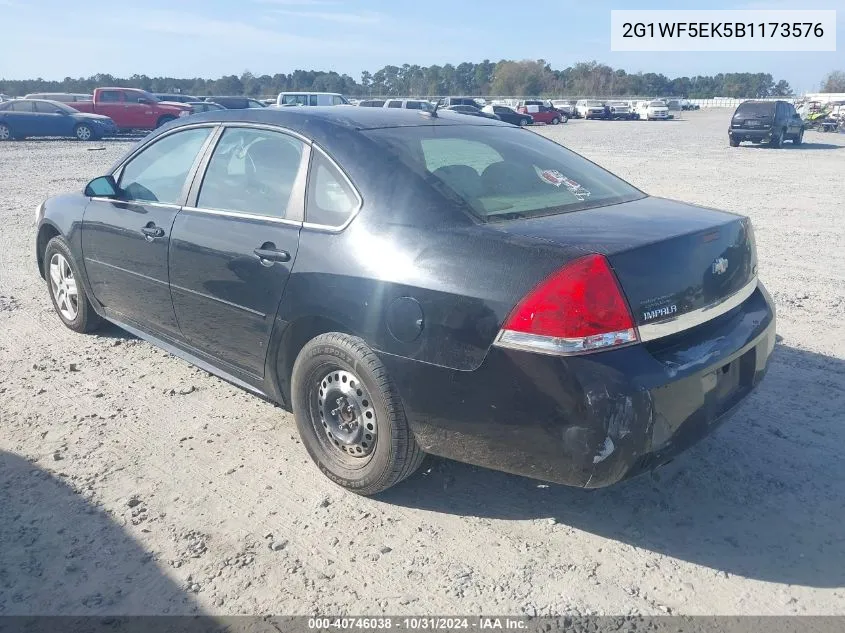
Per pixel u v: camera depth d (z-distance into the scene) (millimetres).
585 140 31312
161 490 3500
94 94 31234
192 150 4328
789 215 11086
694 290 2986
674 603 2738
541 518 3275
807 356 5059
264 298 3617
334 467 3500
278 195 3695
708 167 19000
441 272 2951
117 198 4734
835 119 39406
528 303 2730
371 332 3139
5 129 27266
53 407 4379
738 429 4004
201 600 2773
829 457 3711
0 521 3234
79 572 2916
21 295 6719
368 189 3322
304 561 2994
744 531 3152
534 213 3254
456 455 3045
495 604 2740
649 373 2719
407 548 3074
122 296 4801
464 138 3857
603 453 2688
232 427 4141
